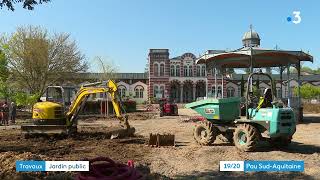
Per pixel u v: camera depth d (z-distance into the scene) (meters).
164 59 80.06
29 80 44.97
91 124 27.75
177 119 32.47
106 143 16.22
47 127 17.95
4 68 34.34
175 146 15.16
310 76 81.12
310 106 46.16
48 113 18.09
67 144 16.09
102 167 6.27
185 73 81.56
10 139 17.88
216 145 15.13
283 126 13.41
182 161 11.96
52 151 14.25
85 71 49.47
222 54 26.30
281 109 13.45
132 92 80.56
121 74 80.94
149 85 79.69
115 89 18.06
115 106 18.06
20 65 44.31
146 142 16.38
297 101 27.97
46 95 20.02
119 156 13.02
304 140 17.16
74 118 18.36
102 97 40.28
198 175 10.16
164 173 10.38
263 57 27.25
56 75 46.34
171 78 80.75
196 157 12.57
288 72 29.36
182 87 81.25
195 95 81.56
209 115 15.30
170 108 37.81
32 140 17.44
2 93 32.94
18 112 40.09
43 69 45.12
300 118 27.39
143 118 34.12
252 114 14.07
